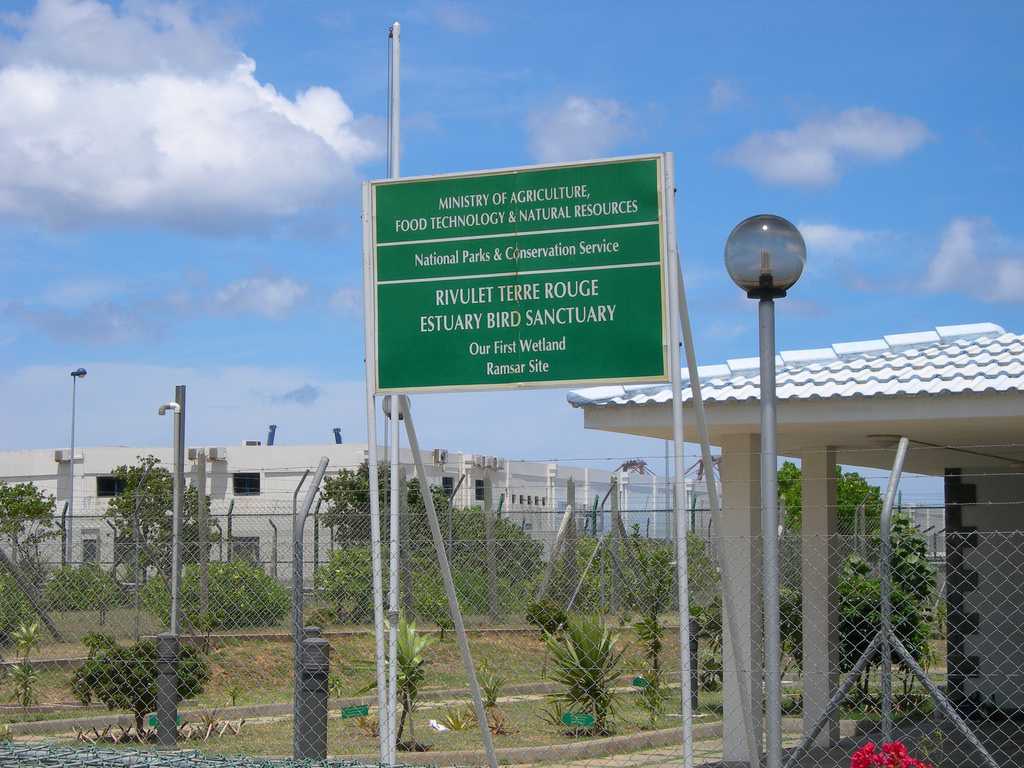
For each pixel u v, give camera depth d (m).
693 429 12.09
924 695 16.56
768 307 7.05
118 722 15.39
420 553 23.28
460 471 41.72
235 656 20.56
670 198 7.90
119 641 20.25
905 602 16.12
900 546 16.52
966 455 14.72
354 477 32.78
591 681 15.06
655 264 7.89
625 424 11.78
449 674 20.20
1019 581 16.06
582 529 25.23
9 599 21.00
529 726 15.52
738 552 12.34
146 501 30.05
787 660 18.48
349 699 17.73
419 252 8.32
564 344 8.00
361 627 23.06
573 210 8.06
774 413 7.02
